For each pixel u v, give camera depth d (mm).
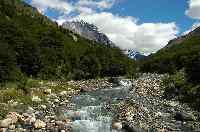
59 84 51969
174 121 32531
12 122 27281
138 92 48594
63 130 27469
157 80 56875
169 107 38000
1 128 26000
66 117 31141
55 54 68000
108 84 60969
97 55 80875
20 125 27234
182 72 54125
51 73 61219
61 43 73688
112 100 40562
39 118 29625
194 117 33375
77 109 34344
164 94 45562
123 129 29406
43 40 70562
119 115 32469
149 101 40812
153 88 49656
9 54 44906
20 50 53312
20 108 31719
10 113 28953
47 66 60500
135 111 33938
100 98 42406
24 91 39344
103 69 79312
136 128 29047
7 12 100625
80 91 50531
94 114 32594
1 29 53406
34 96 37531
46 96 39844
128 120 30969
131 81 63438
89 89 52656
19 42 53938
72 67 70562
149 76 74062
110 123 30234
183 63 73250
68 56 72438
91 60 75375
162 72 83438
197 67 47906
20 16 107000
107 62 81125
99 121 30516
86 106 36031
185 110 36906
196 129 30438
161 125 30719
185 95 42344
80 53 81062
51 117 30219
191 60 54031
